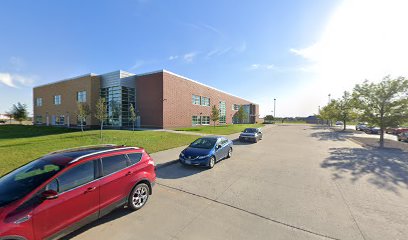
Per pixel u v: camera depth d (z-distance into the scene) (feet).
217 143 31.65
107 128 98.84
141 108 102.37
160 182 21.86
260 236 11.80
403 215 14.60
